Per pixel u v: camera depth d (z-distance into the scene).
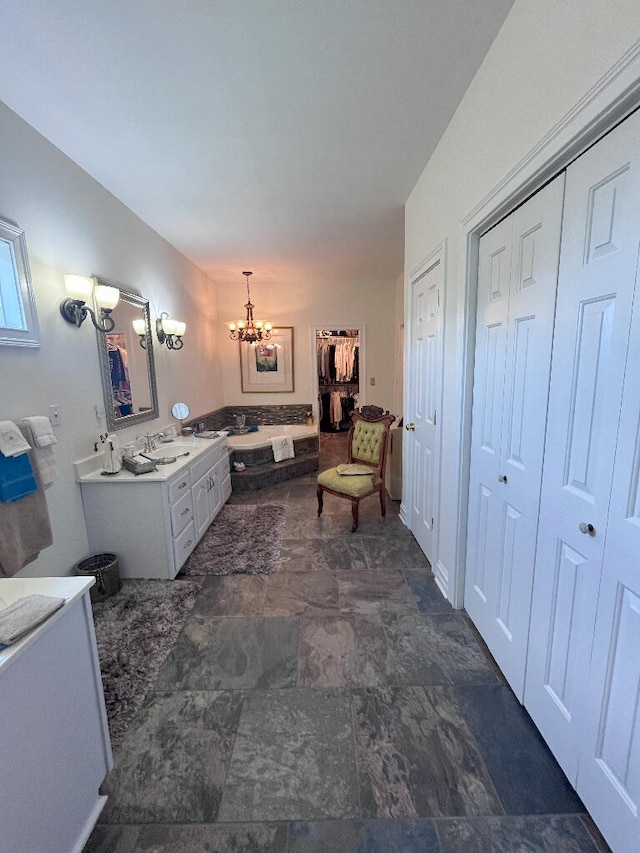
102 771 1.17
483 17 1.31
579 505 1.10
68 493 2.14
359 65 1.51
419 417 2.71
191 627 1.95
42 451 1.78
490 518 1.69
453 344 1.97
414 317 2.77
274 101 1.72
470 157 1.66
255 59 1.47
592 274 1.01
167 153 2.12
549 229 1.19
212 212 2.93
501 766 1.25
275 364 5.50
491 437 1.65
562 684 1.21
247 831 1.09
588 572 1.07
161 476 2.29
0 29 1.31
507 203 1.37
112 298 2.34
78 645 1.07
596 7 0.89
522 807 1.13
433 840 1.06
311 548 2.79
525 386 1.36
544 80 1.11
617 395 0.94
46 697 0.95
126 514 2.31
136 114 1.79
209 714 1.45
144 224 3.10
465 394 1.84
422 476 2.66
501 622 1.61
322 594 2.21
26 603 0.97
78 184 2.23
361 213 2.99
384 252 3.99
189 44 1.40
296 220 3.13
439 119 1.86
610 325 0.95
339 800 1.16
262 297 5.36
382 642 1.82
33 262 1.87
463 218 1.75
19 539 1.64
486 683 1.58
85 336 2.28
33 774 0.90
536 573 1.33
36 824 0.91
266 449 4.52
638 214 0.85
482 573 1.80
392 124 1.90
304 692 1.54
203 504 3.02
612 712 0.99
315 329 5.47
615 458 0.95
